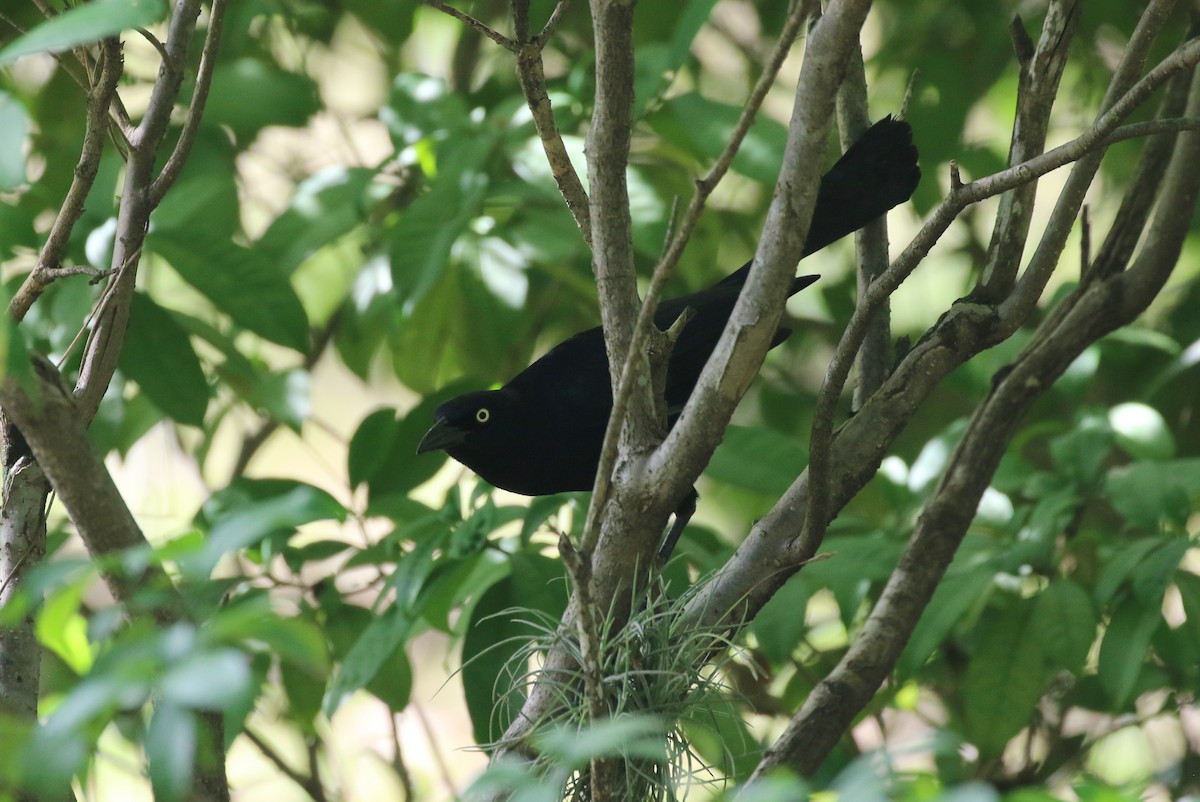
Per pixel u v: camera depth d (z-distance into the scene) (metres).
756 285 4.77
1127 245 6.53
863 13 4.32
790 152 4.60
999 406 6.24
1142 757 9.90
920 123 11.66
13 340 3.00
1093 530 8.59
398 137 9.58
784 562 5.60
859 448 5.81
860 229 7.36
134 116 10.78
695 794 7.14
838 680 5.84
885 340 6.80
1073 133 12.47
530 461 8.76
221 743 4.38
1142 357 10.92
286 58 12.80
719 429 5.00
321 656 2.65
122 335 5.43
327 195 9.54
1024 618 7.81
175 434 11.48
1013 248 6.01
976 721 7.75
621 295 5.21
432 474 9.01
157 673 2.64
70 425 3.80
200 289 8.22
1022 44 5.94
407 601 6.92
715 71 13.88
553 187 9.27
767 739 9.21
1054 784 8.96
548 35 5.11
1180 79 6.61
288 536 7.97
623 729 2.69
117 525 3.87
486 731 7.04
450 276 10.41
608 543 5.27
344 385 17.12
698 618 5.68
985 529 8.91
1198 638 7.87
